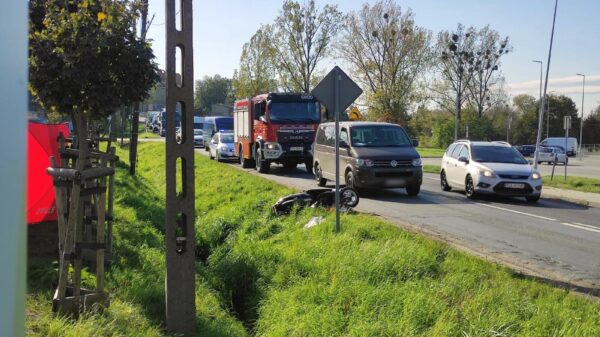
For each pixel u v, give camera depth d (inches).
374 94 2112.5
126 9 203.6
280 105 931.3
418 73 2155.5
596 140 3865.7
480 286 235.3
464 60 2586.1
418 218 493.0
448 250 308.2
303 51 2166.6
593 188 788.6
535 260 337.4
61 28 192.2
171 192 213.8
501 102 2763.3
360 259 281.7
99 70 198.1
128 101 215.2
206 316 241.0
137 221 420.5
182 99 212.4
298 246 337.7
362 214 455.8
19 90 58.5
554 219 515.5
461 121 2723.9
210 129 1820.9
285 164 992.2
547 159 2027.6
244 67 2289.6
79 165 207.5
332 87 384.2
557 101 3821.4
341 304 235.5
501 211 557.0
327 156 706.8
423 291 228.8
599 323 195.2
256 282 306.2
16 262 58.2
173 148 213.3
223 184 720.3
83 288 226.5
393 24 2122.3
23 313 59.3
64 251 204.1
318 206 463.2
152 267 294.0
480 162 657.6
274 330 232.1
